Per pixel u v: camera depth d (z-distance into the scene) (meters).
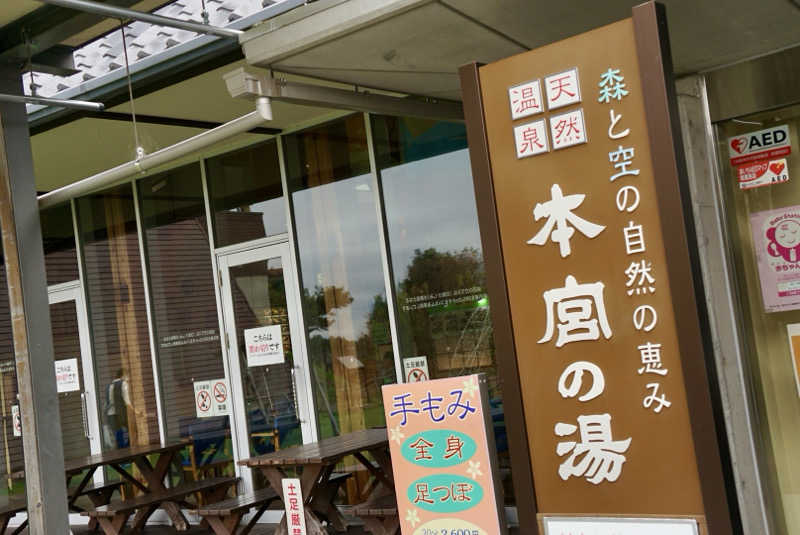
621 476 3.43
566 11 4.02
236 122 4.73
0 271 9.67
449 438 4.74
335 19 4.10
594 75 3.47
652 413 3.37
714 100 4.71
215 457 8.21
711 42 4.25
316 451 5.96
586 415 3.51
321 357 7.35
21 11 5.42
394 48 4.37
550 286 3.58
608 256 3.46
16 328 5.93
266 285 7.74
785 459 4.62
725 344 4.56
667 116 3.29
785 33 4.26
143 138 7.31
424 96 5.39
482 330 6.39
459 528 4.70
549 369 3.58
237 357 7.98
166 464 8.06
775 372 4.62
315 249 7.37
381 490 6.83
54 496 5.89
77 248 9.35
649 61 3.32
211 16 5.56
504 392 3.66
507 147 3.67
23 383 5.90
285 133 7.51
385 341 6.91
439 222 6.61
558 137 3.55
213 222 8.12
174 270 8.48
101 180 5.71
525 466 3.62
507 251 3.67
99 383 9.24
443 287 6.59
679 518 3.29
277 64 4.49
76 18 5.42
